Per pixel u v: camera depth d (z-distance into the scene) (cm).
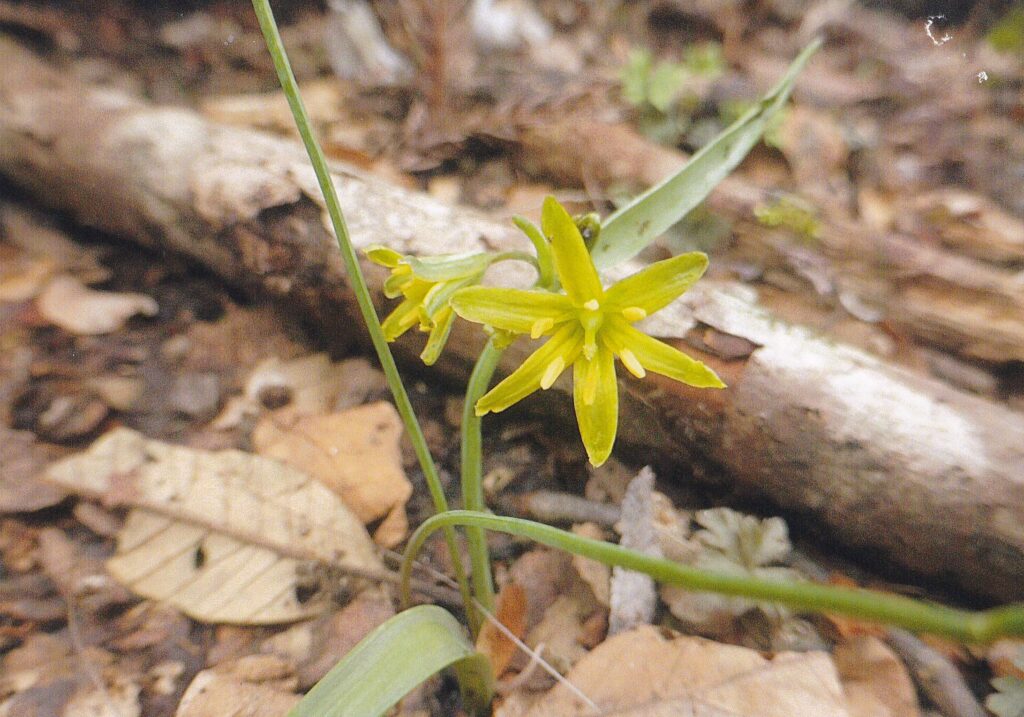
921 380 11
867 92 22
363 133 19
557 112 19
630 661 9
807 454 10
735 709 9
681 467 12
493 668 9
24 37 20
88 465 11
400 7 20
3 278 14
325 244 13
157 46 21
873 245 16
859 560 11
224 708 9
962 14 25
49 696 9
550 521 12
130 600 10
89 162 14
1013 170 19
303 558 11
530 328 7
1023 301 14
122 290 15
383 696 7
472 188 18
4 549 11
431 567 11
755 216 16
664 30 24
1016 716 9
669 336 11
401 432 13
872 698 9
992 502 9
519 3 24
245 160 13
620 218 9
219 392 13
